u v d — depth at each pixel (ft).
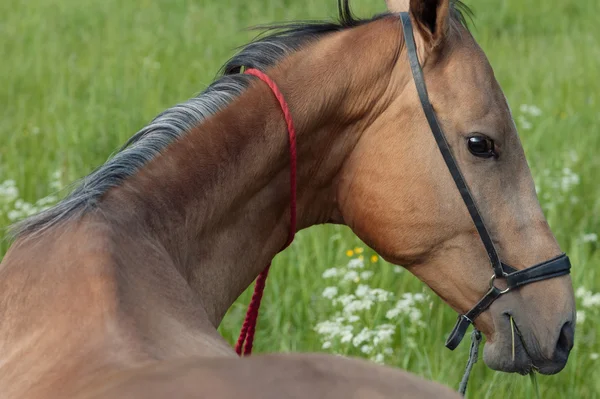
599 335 17.40
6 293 8.74
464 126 10.84
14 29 37.24
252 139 10.59
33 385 7.27
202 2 43.50
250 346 11.91
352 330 16.92
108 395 6.18
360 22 11.69
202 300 10.38
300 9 41.55
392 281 19.35
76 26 38.99
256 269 11.27
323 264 19.58
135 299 8.27
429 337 16.78
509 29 41.93
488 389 15.23
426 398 6.39
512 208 11.05
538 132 25.94
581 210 23.35
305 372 6.38
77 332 7.72
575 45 38.24
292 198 11.10
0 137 26.45
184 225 9.95
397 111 11.06
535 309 11.05
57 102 28.53
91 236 8.84
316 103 11.00
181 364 6.51
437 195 10.94
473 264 11.09
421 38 11.03
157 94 28.68
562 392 16.16
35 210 20.03
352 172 11.37
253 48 11.25
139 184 9.75
